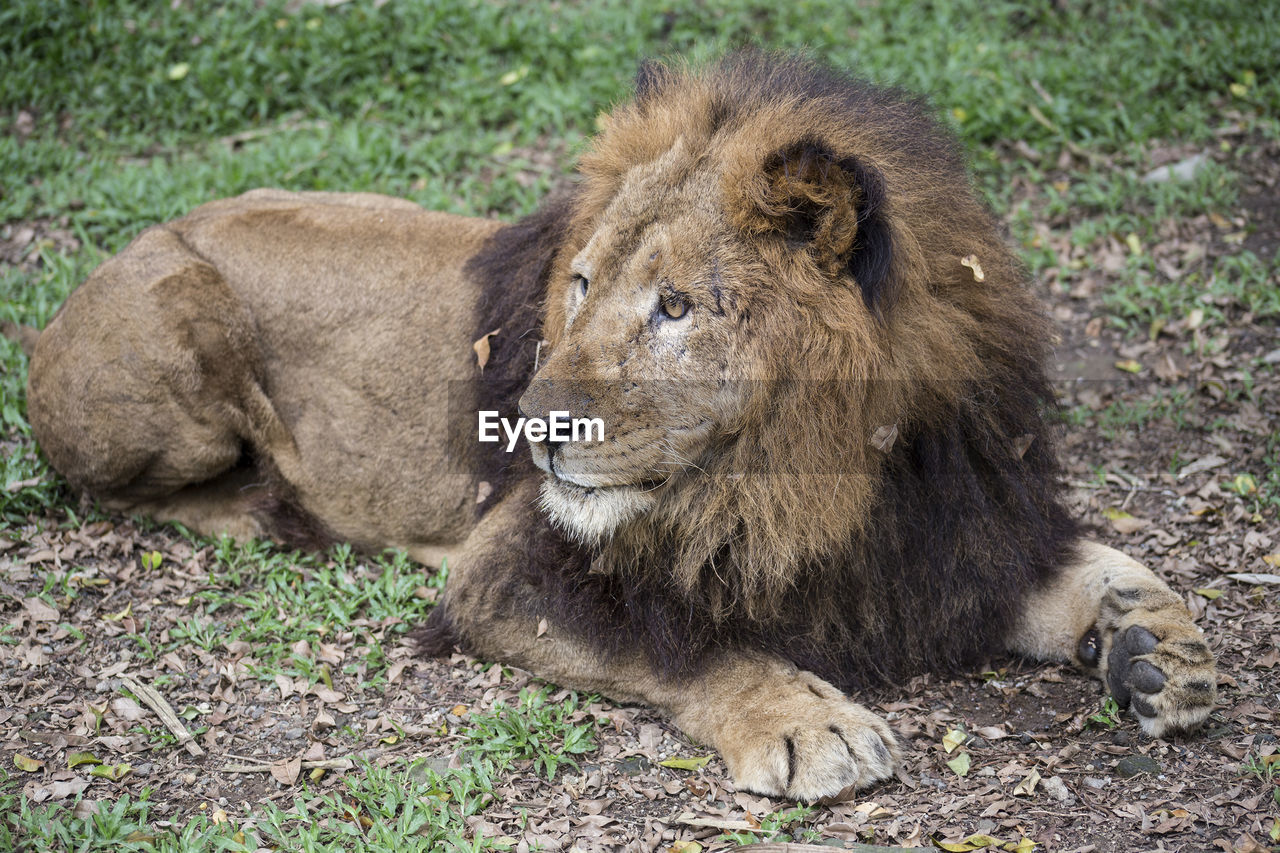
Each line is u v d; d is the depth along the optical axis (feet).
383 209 29.68
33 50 48.01
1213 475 30.17
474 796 20.75
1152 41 46.57
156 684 24.30
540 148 44.32
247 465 30.32
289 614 26.89
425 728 23.00
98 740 22.45
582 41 48.06
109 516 30.45
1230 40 45.93
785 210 18.78
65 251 39.40
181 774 21.81
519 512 23.75
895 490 21.43
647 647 22.45
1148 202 40.70
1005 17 49.60
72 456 29.40
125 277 28.43
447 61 48.06
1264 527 27.73
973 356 21.25
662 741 22.34
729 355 19.13
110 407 28.55
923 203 20.86
